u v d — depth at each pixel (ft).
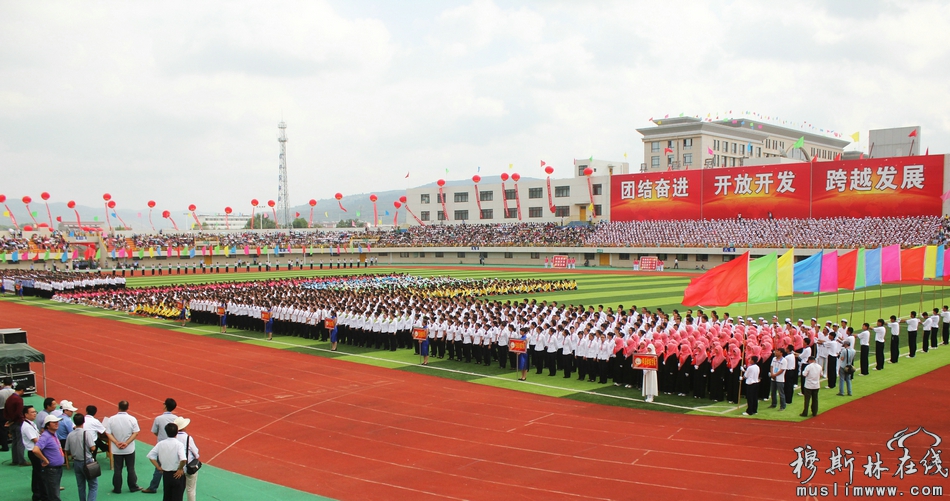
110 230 368.89
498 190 413.39
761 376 74.74
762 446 58.23
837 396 75.77
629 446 59.00
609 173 388.98
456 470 53.72
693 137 442.09
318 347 116.67
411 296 147.33
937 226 250.16
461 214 431.43
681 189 330.34
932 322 103.09
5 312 173.58
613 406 73.77
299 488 50.39
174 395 81.41
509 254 370.73
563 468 53.57
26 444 46.78
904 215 267.80
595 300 174.19
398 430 65.31
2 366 77.77
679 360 79.00
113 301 181.06
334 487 50.55
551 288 201.77
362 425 67.31
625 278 256.52
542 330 92.94
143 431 66.95
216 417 71.15
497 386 84.84
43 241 329.31
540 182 394.52
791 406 72.08
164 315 157.99
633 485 49.52
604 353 84.99
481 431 64.49
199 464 44.01
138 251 329.11
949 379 83.30
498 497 47.83
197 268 339.36
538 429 64.85
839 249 259.80
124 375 93.25
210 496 48.49
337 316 120.67
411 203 454.40
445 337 104.22
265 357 107.04
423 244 393.09
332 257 394.93
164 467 42.11
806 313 142.10
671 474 51.70
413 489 49.80
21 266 304.09
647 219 343.46
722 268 87.97
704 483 49.70
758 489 48.26
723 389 76.18
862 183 277.23
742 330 82.53
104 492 49.24
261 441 62.54
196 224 474.90
